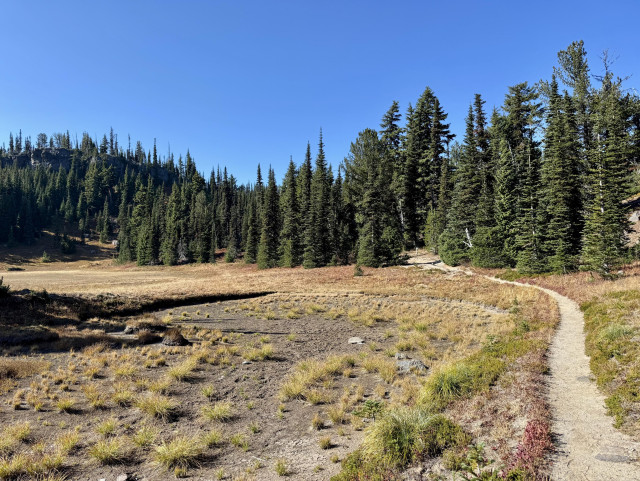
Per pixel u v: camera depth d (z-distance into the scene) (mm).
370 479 6355
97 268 103312
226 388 13016
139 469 7977
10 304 23766
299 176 89312
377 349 18391
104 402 11352
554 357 12117
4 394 11891
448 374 10367
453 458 6566
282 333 22297
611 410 7688
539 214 38781
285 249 69938
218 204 135375
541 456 6176
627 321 13719
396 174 62969
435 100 64938
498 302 28344
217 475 7641
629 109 41250
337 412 10273
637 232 36000
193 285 45281
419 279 42812
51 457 8078
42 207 147875
